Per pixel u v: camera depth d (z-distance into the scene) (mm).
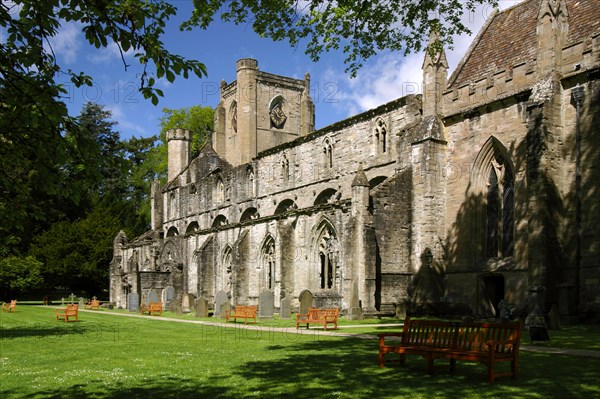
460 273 37000
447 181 38656
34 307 60312
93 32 8297
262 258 49000
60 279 79500
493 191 36281
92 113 105312
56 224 80188
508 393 10891
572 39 33406
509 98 34500
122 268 77875
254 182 66875
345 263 37406
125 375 13633
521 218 33250
